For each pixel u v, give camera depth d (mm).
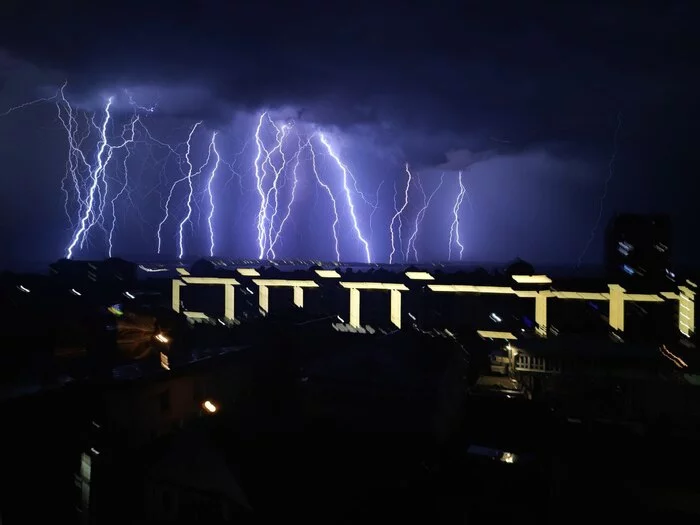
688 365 16922
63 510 12117
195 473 10359
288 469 10469
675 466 13133
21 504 11883
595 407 17031
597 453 13766
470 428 14977
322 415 12977
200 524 9984
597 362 17766
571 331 19266
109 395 13992
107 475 11820
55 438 12828
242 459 10383
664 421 15594
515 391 17672
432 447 12500
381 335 19578
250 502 9586
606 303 19203
